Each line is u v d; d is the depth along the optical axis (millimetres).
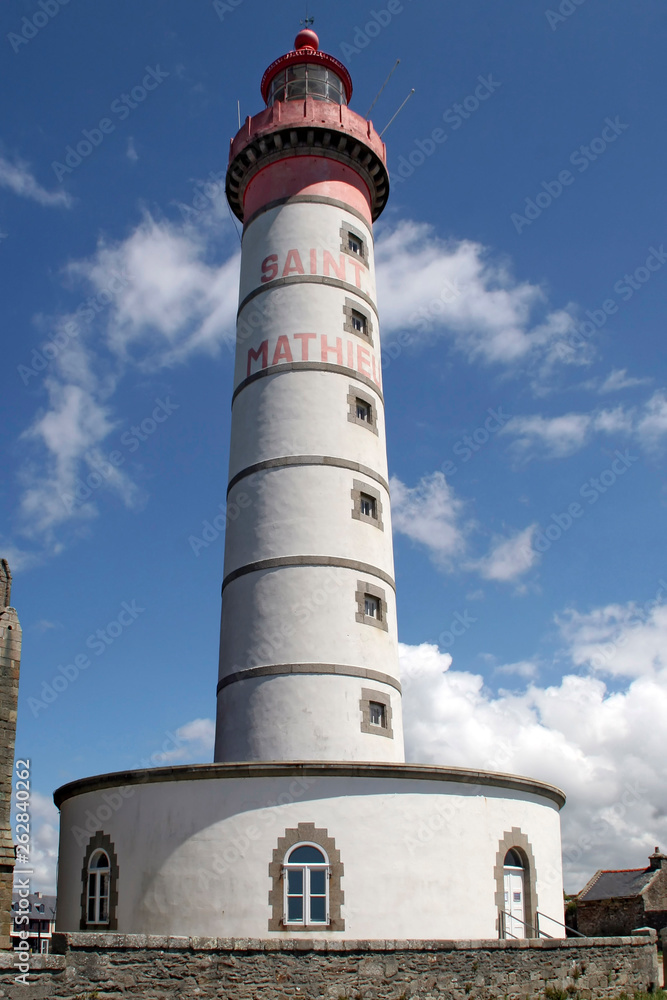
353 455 32969
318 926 23516
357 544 31766
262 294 35469
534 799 28328
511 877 26750
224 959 19922
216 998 19578
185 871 24297
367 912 23828
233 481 33719
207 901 23859
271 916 23516
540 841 28031
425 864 24781
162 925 24062
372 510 33156
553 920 27375
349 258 36156
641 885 53625
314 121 36688
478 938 24781
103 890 25906
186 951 19609
